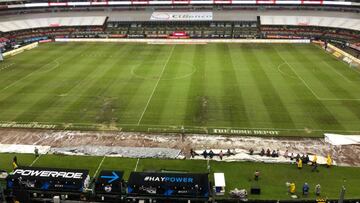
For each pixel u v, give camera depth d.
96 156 36.69
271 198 29.78
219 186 30.14
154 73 63.25
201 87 55.59
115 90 54.72
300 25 99.44
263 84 56.69
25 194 28.80
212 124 43.41
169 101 50.16
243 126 42.81
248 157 36.31
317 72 63.03
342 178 32.78
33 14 109.88
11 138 40.50
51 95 52.91
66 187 29.11
